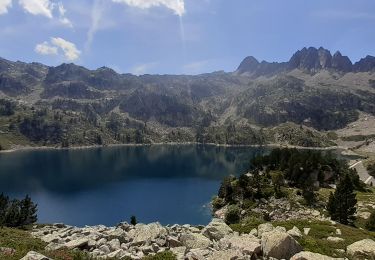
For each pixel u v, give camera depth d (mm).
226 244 28844
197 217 140125
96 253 27938
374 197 124250
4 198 94062
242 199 130875
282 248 26750
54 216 144375
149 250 28828
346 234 42781
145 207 158875
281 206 115938
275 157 168375
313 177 143125
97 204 165125
